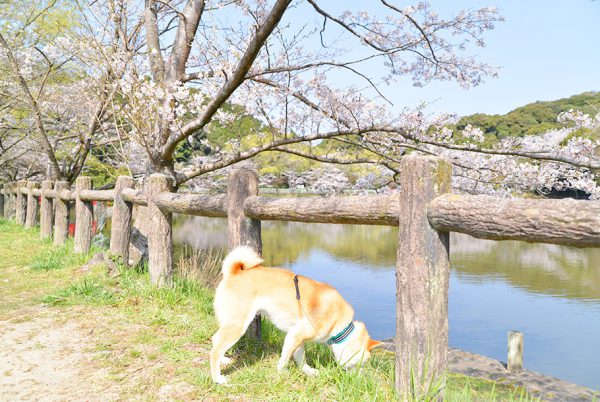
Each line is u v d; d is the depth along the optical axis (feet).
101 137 44.34
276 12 16.39
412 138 25.04
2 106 48.42
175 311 16.17
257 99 26.30
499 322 37.76
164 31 32.30
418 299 8.79
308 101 26.76
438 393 8.86
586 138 23.54
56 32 39.99
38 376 11.45
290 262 60.18
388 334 32.14
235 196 14.05
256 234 14.14
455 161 26.02
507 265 63.46
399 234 9.16
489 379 21.83
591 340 33.88
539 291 48.57
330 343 11.28
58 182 33.58
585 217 6.37
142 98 25.12
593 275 56.59
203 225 100.37
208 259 23.75
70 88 41.96
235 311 10.62
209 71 25.46
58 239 33.32
